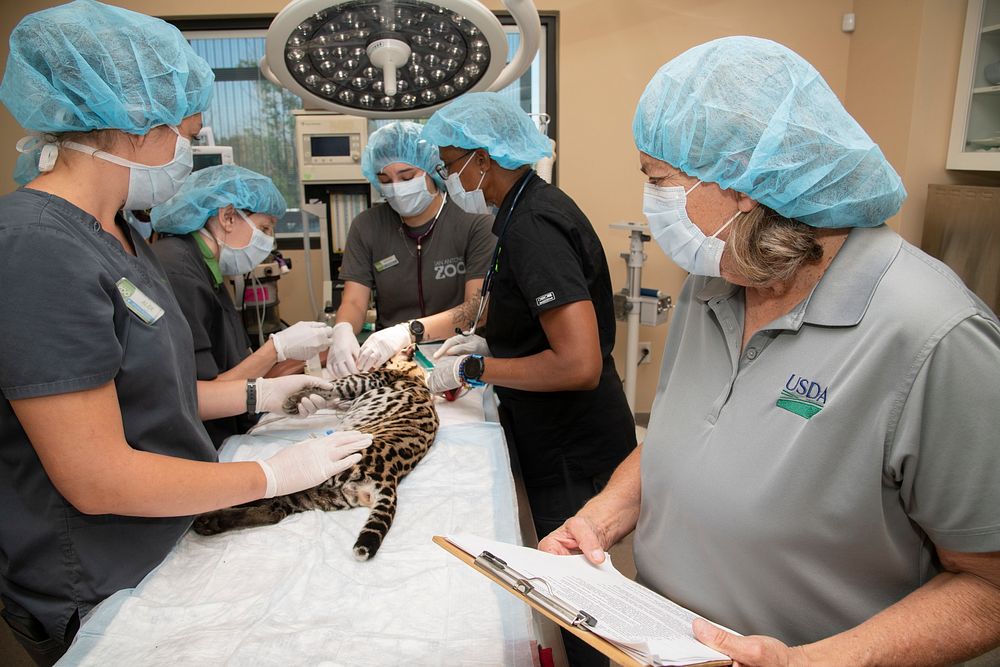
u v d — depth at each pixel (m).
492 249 2.38
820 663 0.70
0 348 0.88
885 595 0.82
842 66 3.25
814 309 0.81
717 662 0.66
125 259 1.10
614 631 0.66
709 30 3.21
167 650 0.92
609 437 1.82
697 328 0.99
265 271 2.48
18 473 1.03
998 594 0.72
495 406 1.92
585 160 3.36
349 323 2.25
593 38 3.22
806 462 0.79
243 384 1.60
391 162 2.16
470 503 1.31
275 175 3.53
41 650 1.09
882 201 0.78
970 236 2.54
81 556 1.07
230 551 1.16
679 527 0.94
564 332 1.52
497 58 1.69
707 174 0.82
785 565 0.83
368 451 1.34
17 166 1.28
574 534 1.02
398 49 1.53
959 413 0.69
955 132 2.78
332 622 0.98
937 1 2.69
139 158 1.08
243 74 3.39
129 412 1.08
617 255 3.49
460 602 1.02
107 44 0.99
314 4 1.34
